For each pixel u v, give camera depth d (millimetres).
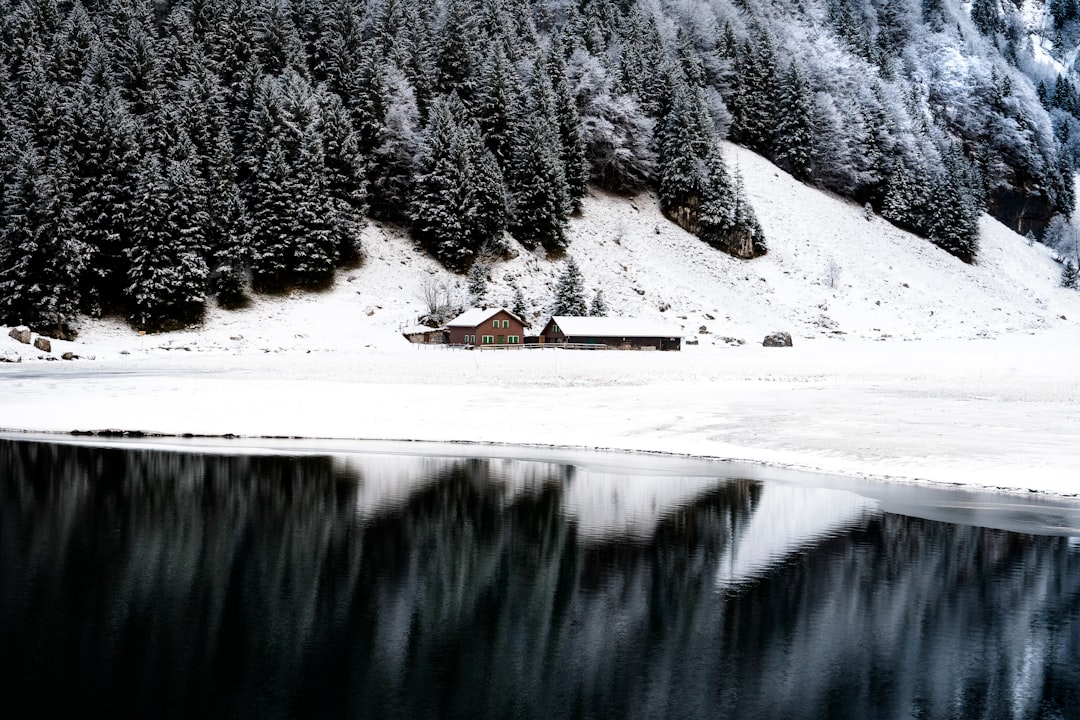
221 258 93625
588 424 38688
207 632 13953
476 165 109000
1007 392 53781
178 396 46094
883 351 93750
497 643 13609
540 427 37938
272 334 88188
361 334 90062
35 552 18328
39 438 34281
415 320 94375
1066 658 13258
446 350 85562
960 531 20625
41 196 79625
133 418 39031
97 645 13289
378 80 110938
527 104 120938
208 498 23953
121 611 14820
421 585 16609
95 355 76125
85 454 30578
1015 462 29016
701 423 38875
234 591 16047
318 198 98438
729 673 12609
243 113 107188
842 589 16531
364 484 26047
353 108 112062
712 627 14391
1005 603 15648
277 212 96625
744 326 108188
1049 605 15586
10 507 22516
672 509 23062
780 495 24797
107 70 105062
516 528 20938
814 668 12797
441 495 24641
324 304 96125
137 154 91062
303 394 47844
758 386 57531
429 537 20141
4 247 80688
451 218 104875
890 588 16500
